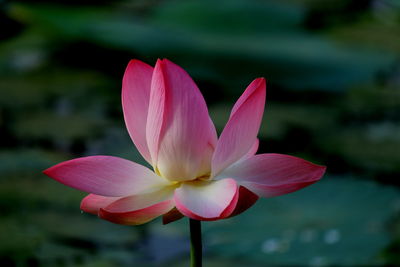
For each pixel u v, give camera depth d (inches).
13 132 106.5
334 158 100.7
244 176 66.1
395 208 84.1
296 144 106.6
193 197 65.1
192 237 64.6
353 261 78.0
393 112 118.7
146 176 65.9
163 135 65.6
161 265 79.4
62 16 140.9
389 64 139.8
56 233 81.1
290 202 87.3
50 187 89.3
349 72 135.1
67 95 124.5
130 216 64.6
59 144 102.3
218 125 111.3
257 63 132.7
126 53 147.6
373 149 103.3
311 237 80.8
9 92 125.1
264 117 117.0
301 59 137.0
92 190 65.2
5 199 85.3
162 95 65.4
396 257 78.3
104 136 106.6
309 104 125.4
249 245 80.5
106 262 78.8
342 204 85.8
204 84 131.6
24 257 78.4
